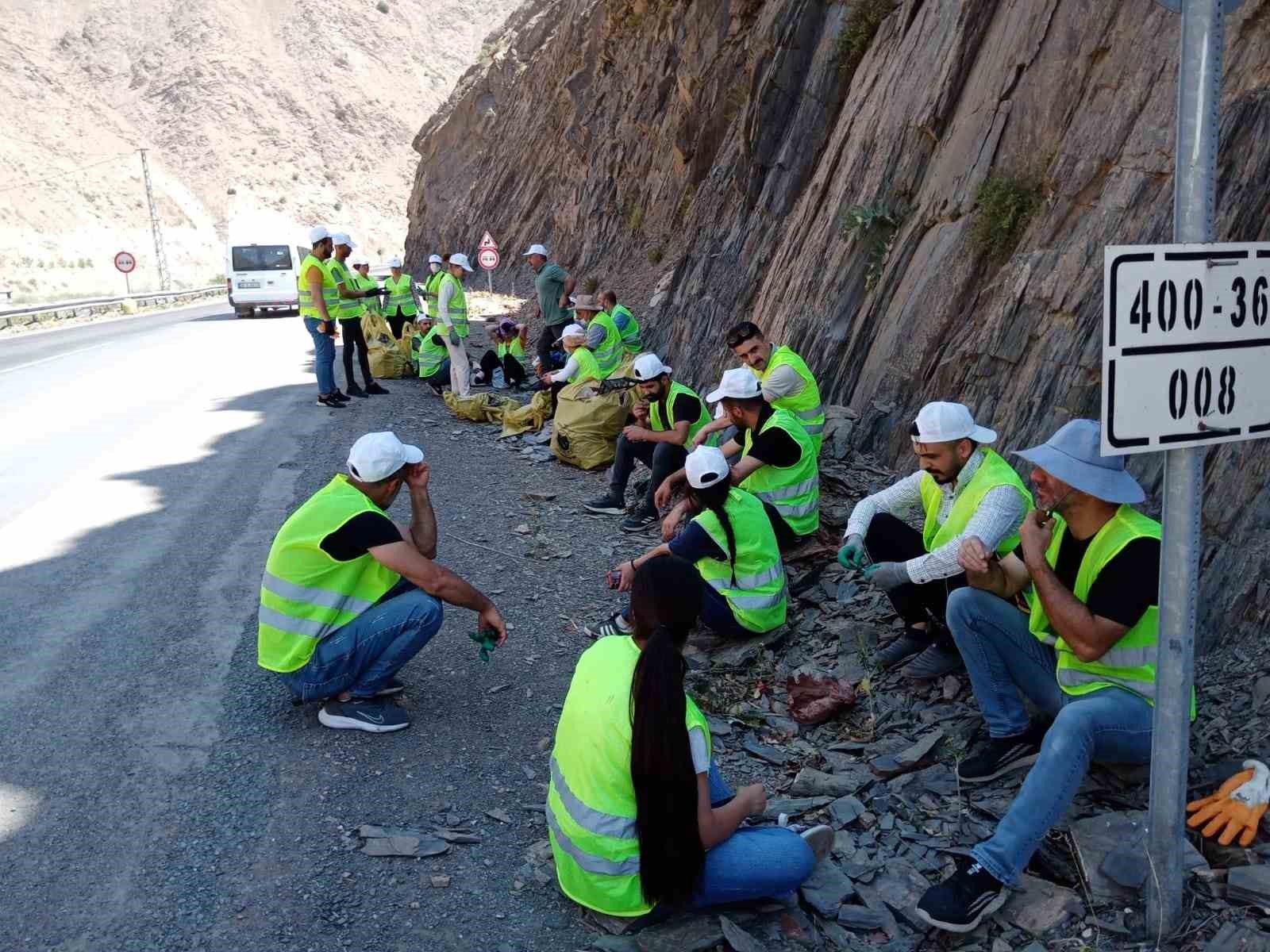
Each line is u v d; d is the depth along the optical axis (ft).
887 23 32.60
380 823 11.60
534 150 100.78
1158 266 7.97
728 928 9.78
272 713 13.98
